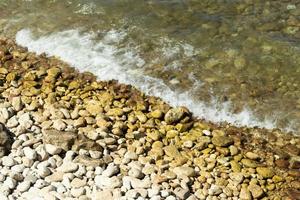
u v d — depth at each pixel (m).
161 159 10.05
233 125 11.10
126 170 9.64
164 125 10.92
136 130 10.75
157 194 9.09
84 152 9.88
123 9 14.01
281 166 10.19
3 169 9.30
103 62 12.43
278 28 13.51
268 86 11.97
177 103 11.48
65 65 12.36
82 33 13.27
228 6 14.23
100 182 9.26
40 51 12.74
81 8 14.04
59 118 10.78
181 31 13.37
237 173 9.91
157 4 14.22
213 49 12.86
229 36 13.23
